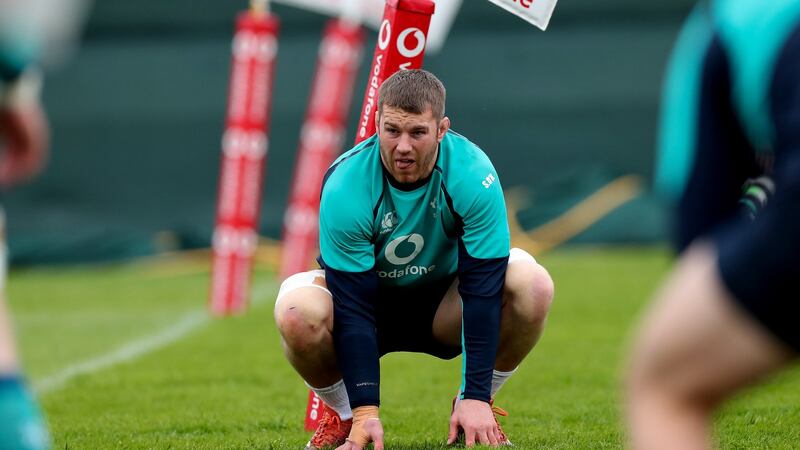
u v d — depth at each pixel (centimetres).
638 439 694
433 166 1434
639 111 5569
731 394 696
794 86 687
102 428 1853
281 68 5659
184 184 5688
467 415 1448
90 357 2831
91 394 2247
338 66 3678
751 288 664
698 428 693
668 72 5534
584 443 1611
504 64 5616
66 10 730
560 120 5616
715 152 735
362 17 3162
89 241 5491
